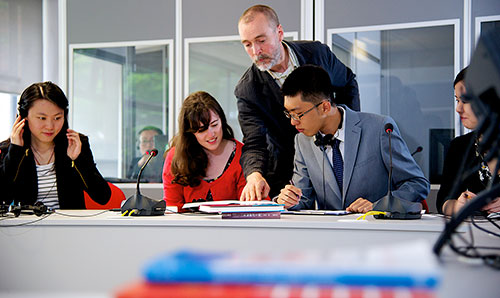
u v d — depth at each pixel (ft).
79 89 13.21
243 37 7.96
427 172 11.23
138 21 12.90
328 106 6.84
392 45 11.40
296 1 11.92
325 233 4.63
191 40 12.60
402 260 1.28
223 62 12.44
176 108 12.67
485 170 6.97
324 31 11.76
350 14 11.62
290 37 11.96
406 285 1.15
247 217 5.20
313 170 7.25
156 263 1.26
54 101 7.34
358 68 11.59
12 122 13.94
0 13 13.01
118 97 13.00
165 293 1.14
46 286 4.56
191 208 6.24
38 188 7.50
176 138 8.03
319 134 7.16
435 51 11.16
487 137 2.67
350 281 1.18
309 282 1.18
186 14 12.63
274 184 9.16
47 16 13.82
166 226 4.87
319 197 7.27
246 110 8.60
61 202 7.59
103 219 4.95
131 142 12.87
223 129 8.17
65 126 7.61
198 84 12.59
